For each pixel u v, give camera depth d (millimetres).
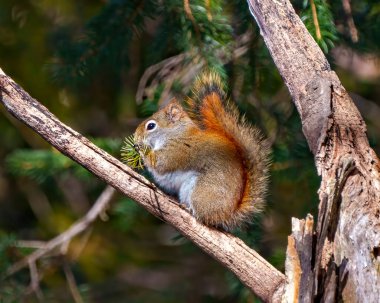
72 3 13852
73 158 7199
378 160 7121
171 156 8680
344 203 6758
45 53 13719
